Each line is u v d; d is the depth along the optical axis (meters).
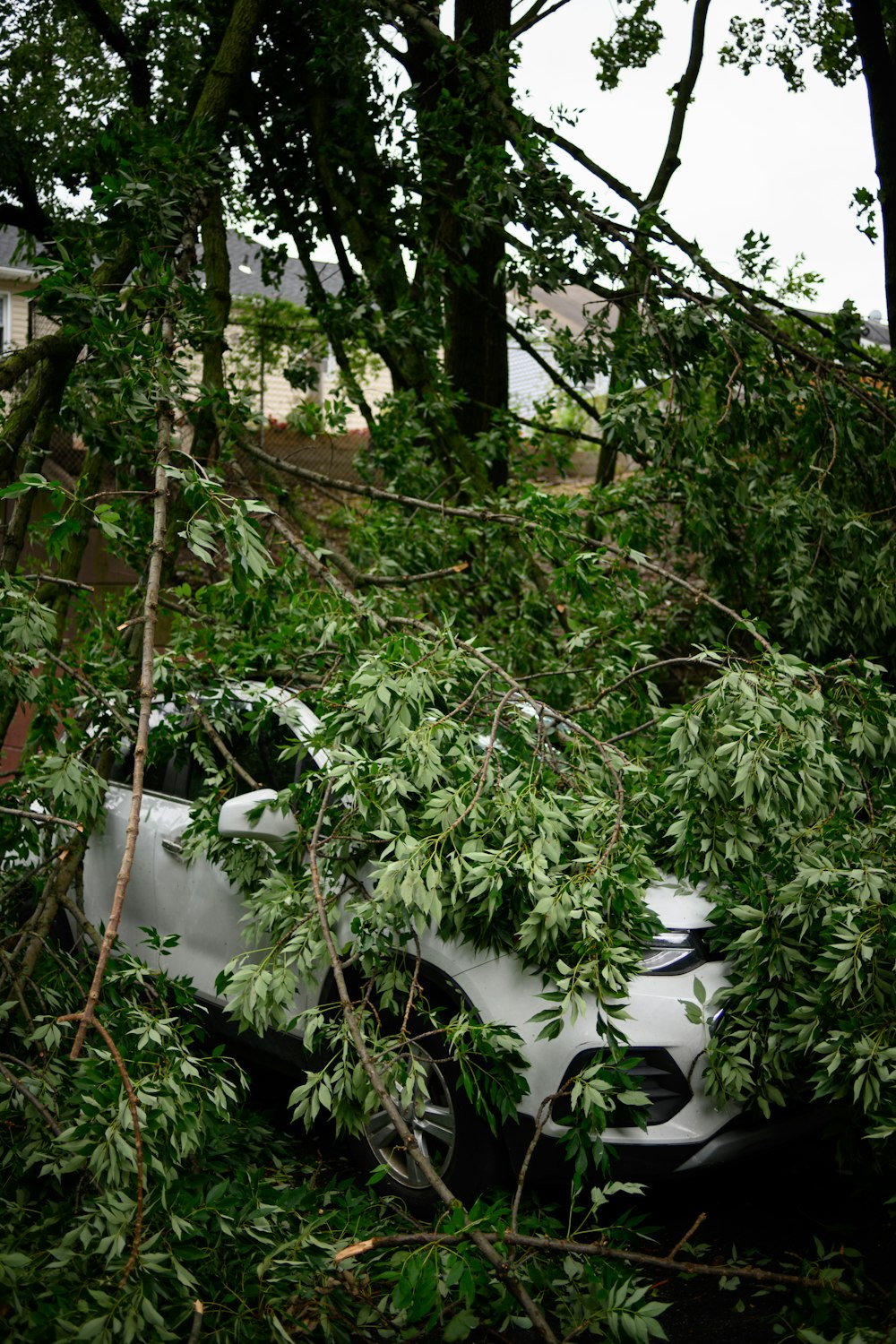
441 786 3.73
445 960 3.68
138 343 4.61
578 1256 3.08
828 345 7.10
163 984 3.61
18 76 9.64
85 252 5.26
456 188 8.52
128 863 3.30
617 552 5.00
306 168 8.68
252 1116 4.11
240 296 11.52
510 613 6.52
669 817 3.98
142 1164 2.79
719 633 6.07
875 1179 3.68
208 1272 2.91
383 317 7.57
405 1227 3.55
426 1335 3.12
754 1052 3.39
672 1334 3.09
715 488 5.88
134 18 9.36
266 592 4.54
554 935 3.31
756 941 3.44
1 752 4.63
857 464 6.20
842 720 4.16
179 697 4.75
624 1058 3.40
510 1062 3.40
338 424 7.32
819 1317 2.86
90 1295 2.64
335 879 3.75
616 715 4.79
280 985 3.45
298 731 4.49
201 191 5.85
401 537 6.50
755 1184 3.98
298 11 7.99
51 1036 3.27
